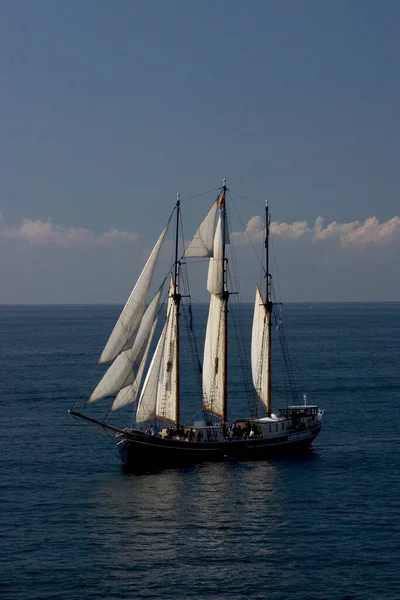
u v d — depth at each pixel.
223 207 118.88
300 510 90.31
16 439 128.12
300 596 68.62
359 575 72.50
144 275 105.88
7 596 68.44
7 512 89.44
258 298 127.69
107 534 82.56
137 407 113.75
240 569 73.94
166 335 114.25
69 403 166.62
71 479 103.75
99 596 68.62
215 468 109.56
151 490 98.38
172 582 71.25
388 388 188.50
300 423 120.56
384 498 94.56
